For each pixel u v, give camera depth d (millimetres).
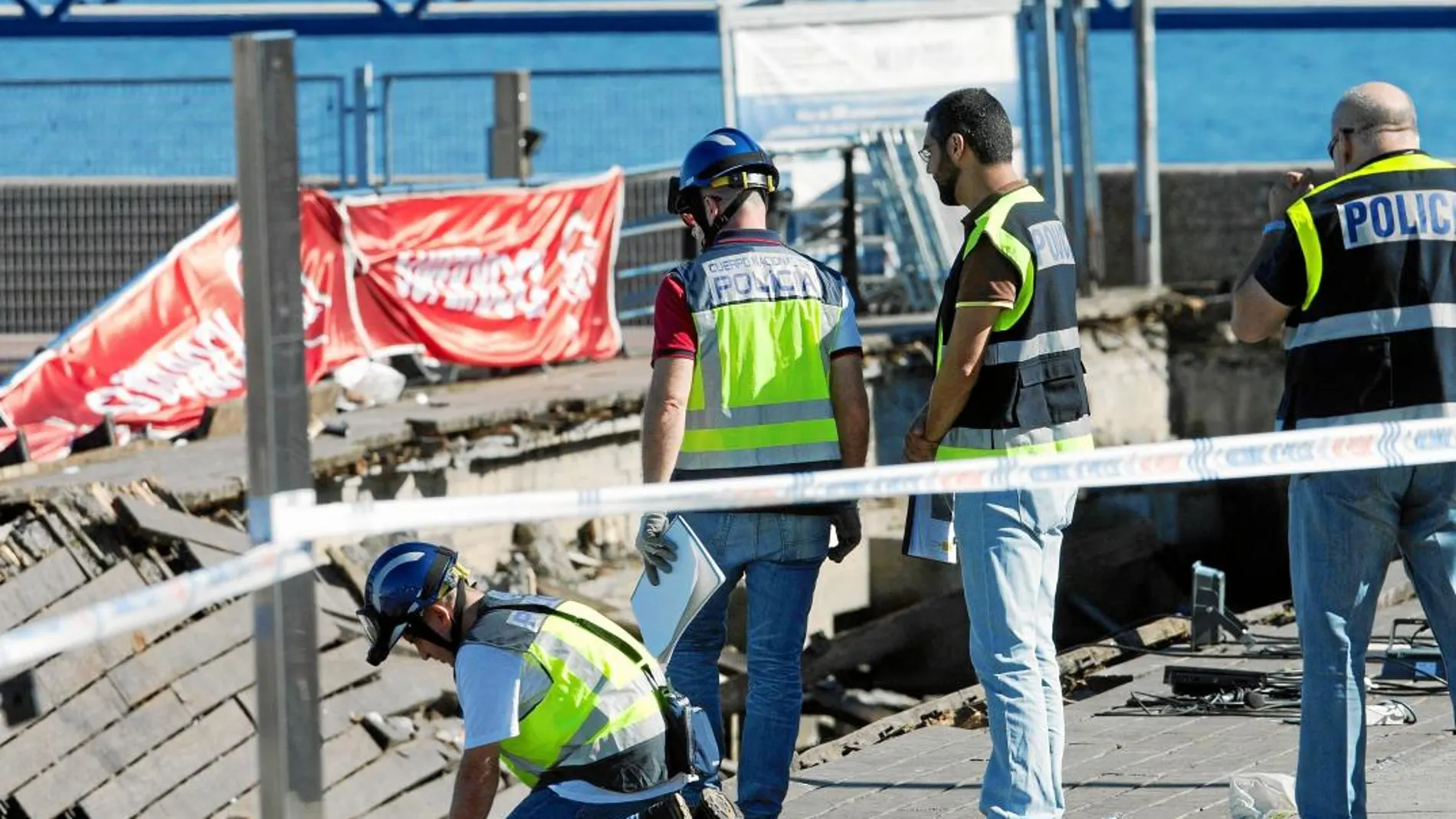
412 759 31969
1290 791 20141
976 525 18156
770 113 60156
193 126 71000
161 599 10898
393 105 77125
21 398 41375
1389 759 23047
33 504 34375
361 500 41656
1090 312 60250
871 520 54500
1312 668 17828
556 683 16328
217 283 45531
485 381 52156
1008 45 61625
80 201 65938
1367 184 17328
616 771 16406
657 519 19516
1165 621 33875
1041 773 18156
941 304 18297
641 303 64500
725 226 20297
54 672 30859
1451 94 175000
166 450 41312
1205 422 63469
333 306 47375
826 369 20109
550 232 53688
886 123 61188
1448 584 17641
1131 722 26656
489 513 12875
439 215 50344
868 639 46500
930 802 22984
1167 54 192875
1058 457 15203
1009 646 18172
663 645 19312
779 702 20016
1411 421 16719
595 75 62469
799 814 22734
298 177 11438
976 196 18125
